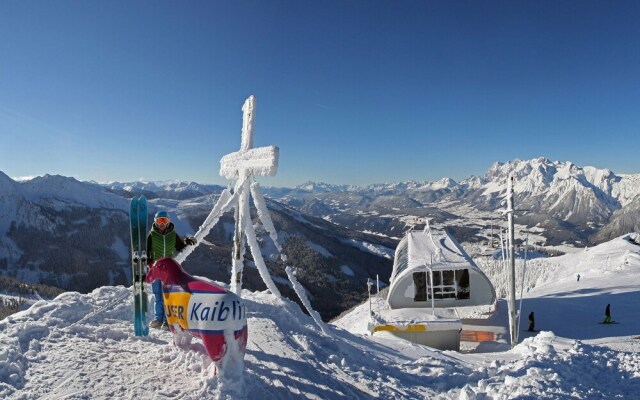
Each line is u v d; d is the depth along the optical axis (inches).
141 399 163.9
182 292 179.5
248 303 336.8
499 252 2851.9
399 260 1258.0
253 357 228.2
